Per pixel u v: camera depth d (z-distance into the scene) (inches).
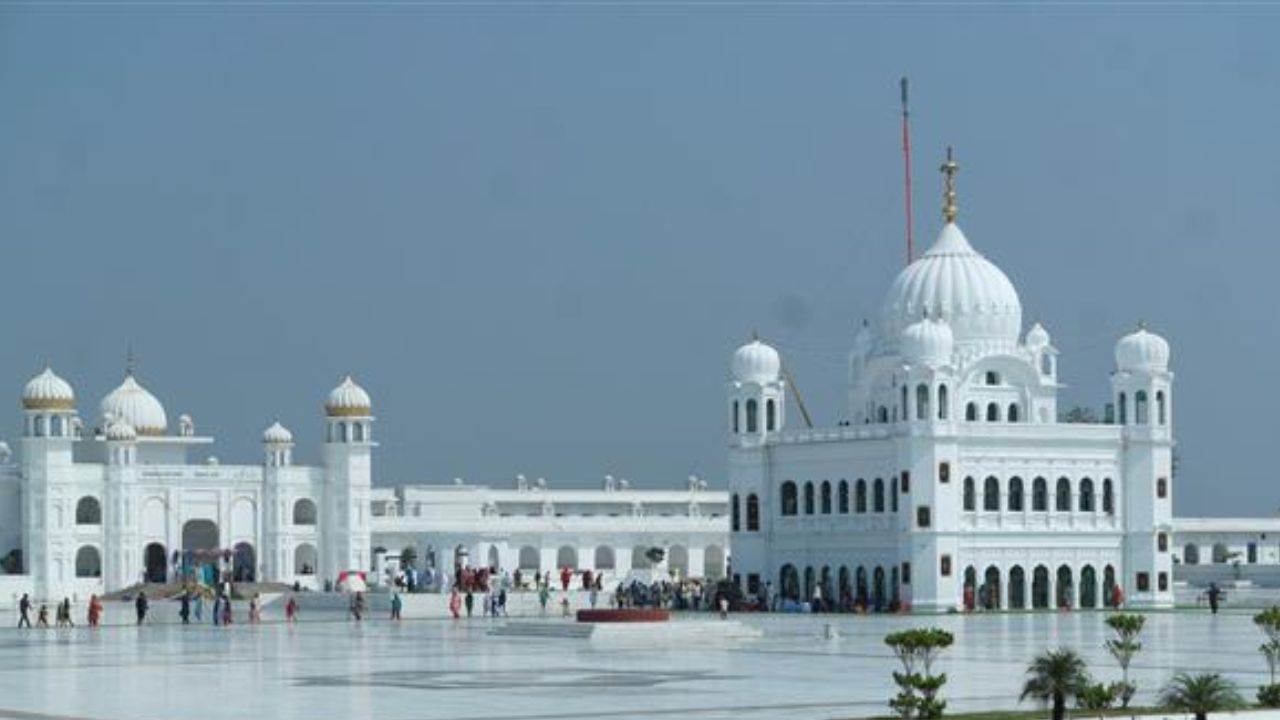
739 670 4527.6
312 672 4537.4
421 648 5625.0
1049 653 3304.6
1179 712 3088.1
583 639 6033.5
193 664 4877.0
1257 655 4990.2
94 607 7519.7
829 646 5639.8
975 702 3580.2
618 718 3307.1
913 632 3240.7
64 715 3435.0
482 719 3307.1
